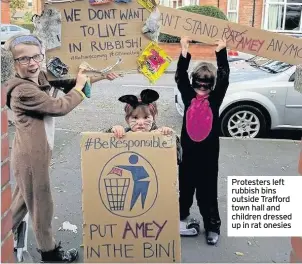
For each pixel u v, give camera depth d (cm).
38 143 335
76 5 336
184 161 411
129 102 347
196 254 402
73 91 336
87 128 898
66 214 479
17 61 324
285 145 773
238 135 813
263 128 809
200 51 1355
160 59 350
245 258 398
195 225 437
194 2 2128
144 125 347
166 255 321
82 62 343
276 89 793
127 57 347
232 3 2111
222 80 398
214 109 403
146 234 319
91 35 341
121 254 320
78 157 679
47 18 334
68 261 379
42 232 358
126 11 341
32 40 327
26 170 338
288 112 800
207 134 402
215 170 410
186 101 406
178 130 895
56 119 955
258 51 381
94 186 316
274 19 2117
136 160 317
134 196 317
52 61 339
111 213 317
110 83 1387
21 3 2372
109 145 318
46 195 346
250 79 815
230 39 383
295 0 2089
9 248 250
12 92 327
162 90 1305
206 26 382
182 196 426
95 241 318
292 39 376
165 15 379
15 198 361
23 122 333
